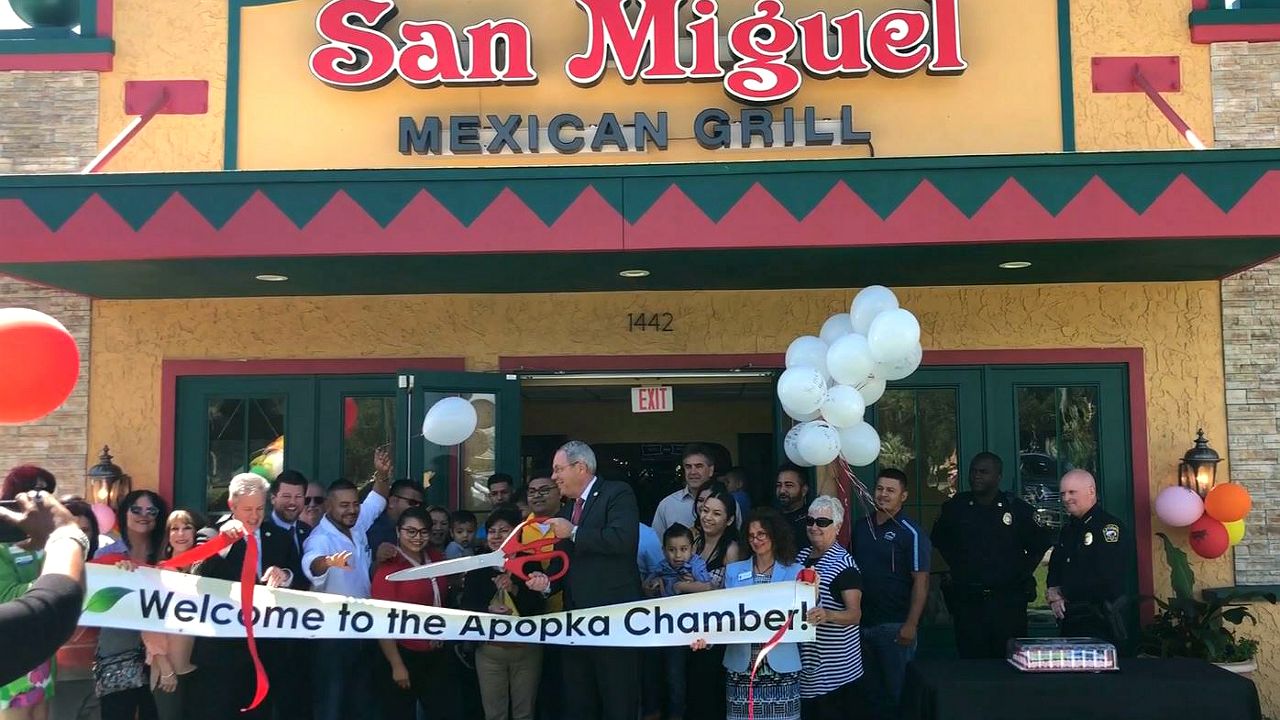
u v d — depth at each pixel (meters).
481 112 7.67
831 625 5.48
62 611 2.55
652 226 6.18
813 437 5.90
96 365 7.79
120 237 6.18
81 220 6.19
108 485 7.43
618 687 5.47
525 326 7.85
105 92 7.82
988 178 6.12
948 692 4.86
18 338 3.97
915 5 7.74
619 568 5.50
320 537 5.70
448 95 7.68
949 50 7.51
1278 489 7.50
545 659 6.00
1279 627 7.39
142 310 7.85
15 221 6.18
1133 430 7.61
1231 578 7.46
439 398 7.48
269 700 5.49
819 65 7.49
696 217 6.17
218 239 6.19
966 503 6.78
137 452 7.74
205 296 7.78
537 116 7.55
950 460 7.75
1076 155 6.10
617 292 7.84
